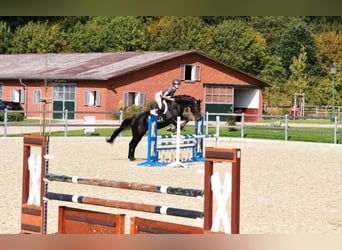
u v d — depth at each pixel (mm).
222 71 44344
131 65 41188
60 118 41000
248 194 10727
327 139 26625
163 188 5594
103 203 5973
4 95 43219
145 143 23844
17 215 8156
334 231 7512
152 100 41438
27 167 6676
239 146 22625
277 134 28422
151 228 5613
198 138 16734
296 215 8688
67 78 39969
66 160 16141
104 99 39406
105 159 16922
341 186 12094
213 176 5207
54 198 6379
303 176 13656
